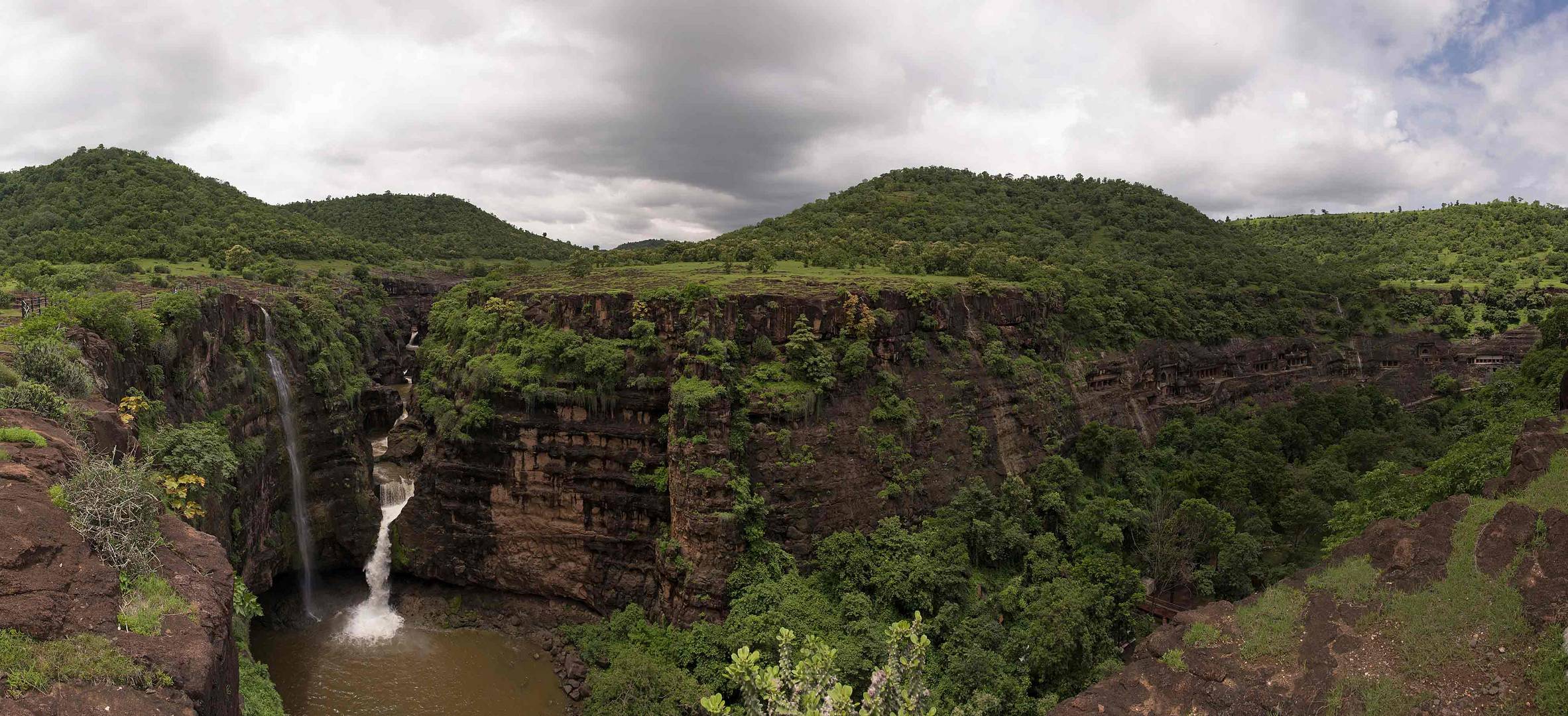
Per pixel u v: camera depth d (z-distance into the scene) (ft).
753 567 172.86
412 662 179.22
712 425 175.11
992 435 231.91
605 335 200.75
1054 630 154.61
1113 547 207.21
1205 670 94.48
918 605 169.89
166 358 151.23
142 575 68.28
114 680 56.70
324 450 213.87
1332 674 87.45
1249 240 515.09
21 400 88.79
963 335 238.89
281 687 165.48
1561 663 76.02
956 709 93.09
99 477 71.20
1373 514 162.50
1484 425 246.68
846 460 190.39
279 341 211.82
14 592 57.77
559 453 195.31
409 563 208.74
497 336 216.33
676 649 169.17
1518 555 89.45
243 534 163.43
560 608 198.29
